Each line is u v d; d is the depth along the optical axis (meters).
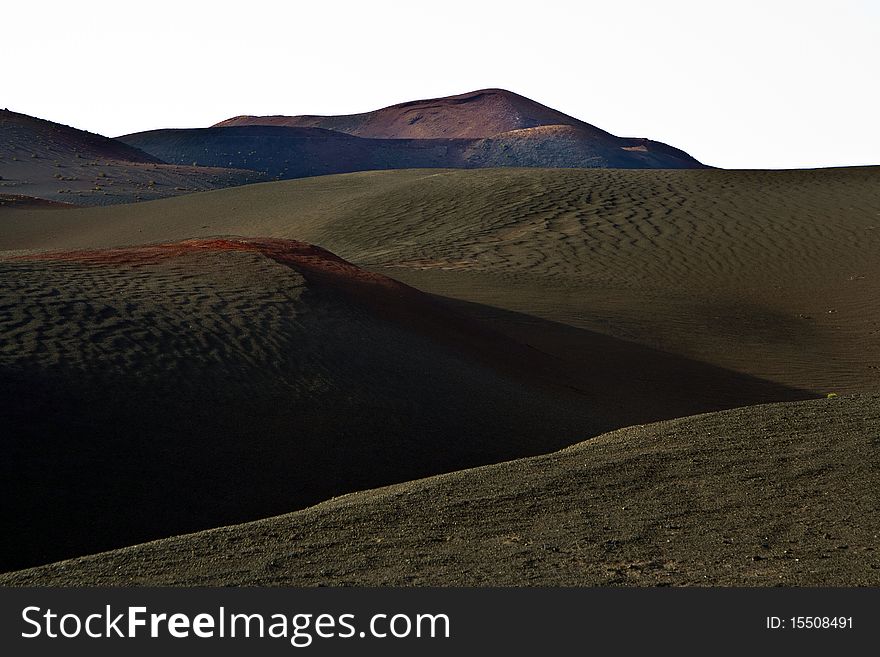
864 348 24.67
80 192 83.88
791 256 35.00
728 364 22.66
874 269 32.69
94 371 12.05
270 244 22.64
